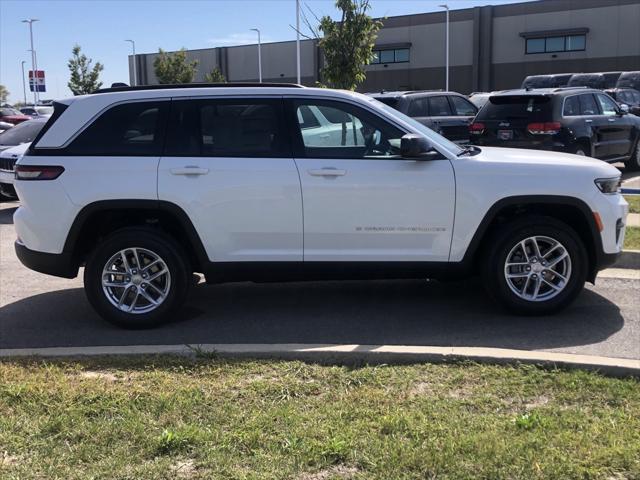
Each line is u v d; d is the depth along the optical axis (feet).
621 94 59.67
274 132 17.25
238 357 14.53
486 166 17.20
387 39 167.43
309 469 10.04
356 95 17.56
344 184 16.99
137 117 17.35
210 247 17.29
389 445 10.58
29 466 10.26
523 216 17.61
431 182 17.04
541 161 17.54
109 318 17.61
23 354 15.03
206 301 20.35
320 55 172.45
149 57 211.20
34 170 17.11
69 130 17.29
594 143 39.68
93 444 10.85
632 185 39.60
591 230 17.52
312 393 12.71
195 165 16.97
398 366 13.94
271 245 17.37
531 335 16.57
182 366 14.12
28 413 11.98
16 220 17.74
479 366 13.80
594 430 11.00
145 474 9.95
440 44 160.35
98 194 16.93
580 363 13.62
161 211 17.25
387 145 17.29
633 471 9.82
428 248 17.42
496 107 39.11
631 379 13.10
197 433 11.02
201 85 17.71
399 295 20.56
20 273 24.67
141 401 12.36
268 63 185.37
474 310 18.84
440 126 44.60
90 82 132.05
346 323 17.94
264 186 16.99
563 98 37.96
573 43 144.66
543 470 9.82
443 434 10.94
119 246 17.30
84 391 12.81
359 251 17.43
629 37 137.80
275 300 20.31
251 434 11.00
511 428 11.13
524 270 17.81
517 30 150.71
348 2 53.06
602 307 18.83
